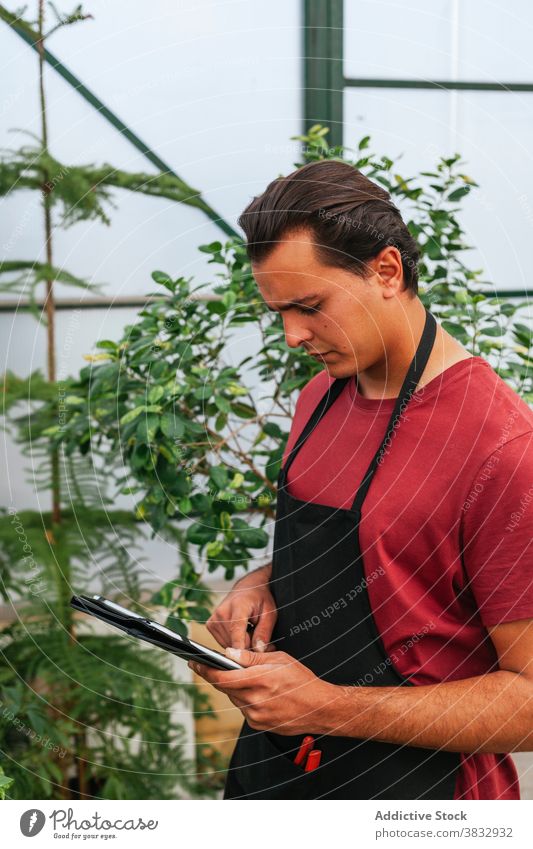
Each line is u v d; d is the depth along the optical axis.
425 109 2.75
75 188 2.20
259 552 2.51
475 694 1.06
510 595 1.03
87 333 2.55
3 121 2.37
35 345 2.48
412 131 2.75
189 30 2.52
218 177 2.62
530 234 2.88
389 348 1.12
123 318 2.58
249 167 2.64
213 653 1.12
